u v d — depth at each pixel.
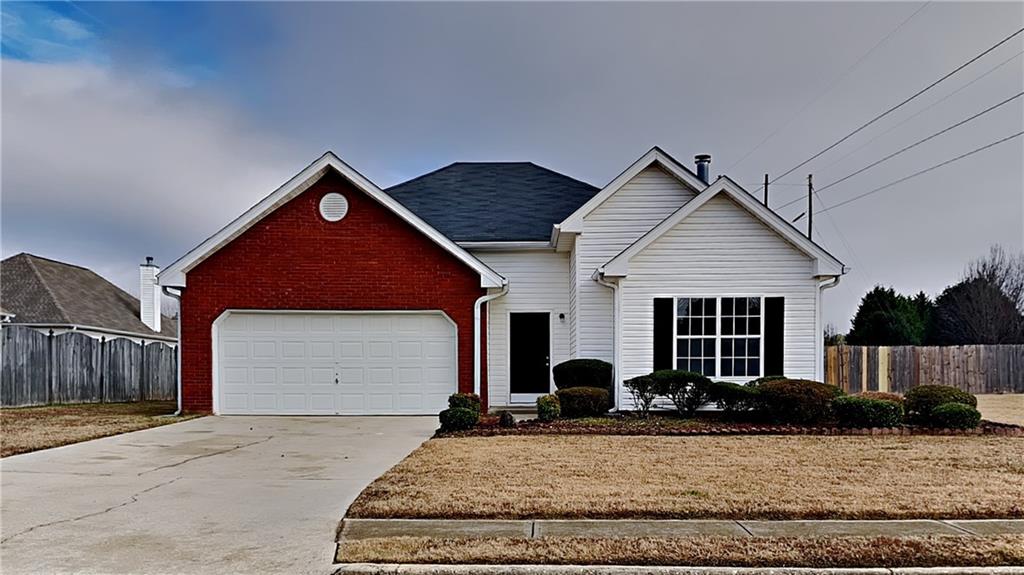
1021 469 7.71
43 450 9.77
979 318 33.00
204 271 14.20
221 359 14.27
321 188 14.33
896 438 10.21
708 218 13.52
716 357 13.39
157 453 9.49
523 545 5.03
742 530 5.38
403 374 14.38
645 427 11.25
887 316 30.34
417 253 14.35
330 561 4.86
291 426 12.49
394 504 6.08
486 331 14.45
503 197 17.86
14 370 16.22
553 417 12.11
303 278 14.27
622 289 13.55
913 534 5.26
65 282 25.36
